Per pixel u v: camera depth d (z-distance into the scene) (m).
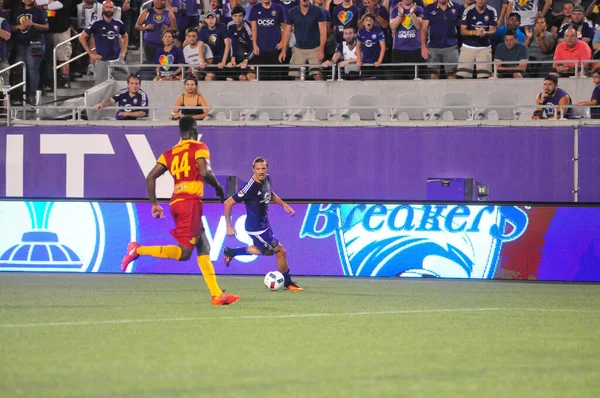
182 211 26.58
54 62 53.88
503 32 53.41
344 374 15.84
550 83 47.50
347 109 50.31
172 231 26.78
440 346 19.22
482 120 47.50
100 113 52.47
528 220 39.12
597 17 54.06
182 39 56.62
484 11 51.69
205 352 18.03
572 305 28.95
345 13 52.88
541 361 17.45
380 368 16.45
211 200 40.69
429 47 51.97
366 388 14.65
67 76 56.47
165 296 30.30
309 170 47.91
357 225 40.03
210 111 50.66
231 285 35.38
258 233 32.72
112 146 48.81
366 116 50.53
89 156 48.94
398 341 19.88
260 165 32.34
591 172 46.59
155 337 20.11
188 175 26.61
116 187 48.81
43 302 27.97
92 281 36.66
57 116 53.16
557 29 54.69
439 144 47.28
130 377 15.36
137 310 25.80
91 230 41.03
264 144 47.97
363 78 52.25
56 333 20.69
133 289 32.97
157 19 55.03
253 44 52.84
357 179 47.69
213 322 22.98
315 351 18.30
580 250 38.75
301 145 47.91
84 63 57.88
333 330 21.64
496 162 47.06
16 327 21.73
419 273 39.56
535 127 46.81
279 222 40.50
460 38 53.50
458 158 47.25
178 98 49.44
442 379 15.52
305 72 53.09
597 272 38.62
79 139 48.94
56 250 41.25
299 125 47.91
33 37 53.75
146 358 17.27
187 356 17.53
